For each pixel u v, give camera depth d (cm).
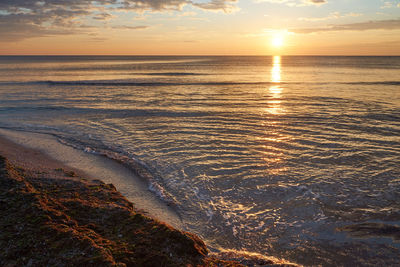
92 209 736
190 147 1438
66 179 948
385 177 1050
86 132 1736
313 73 6788
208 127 1831
